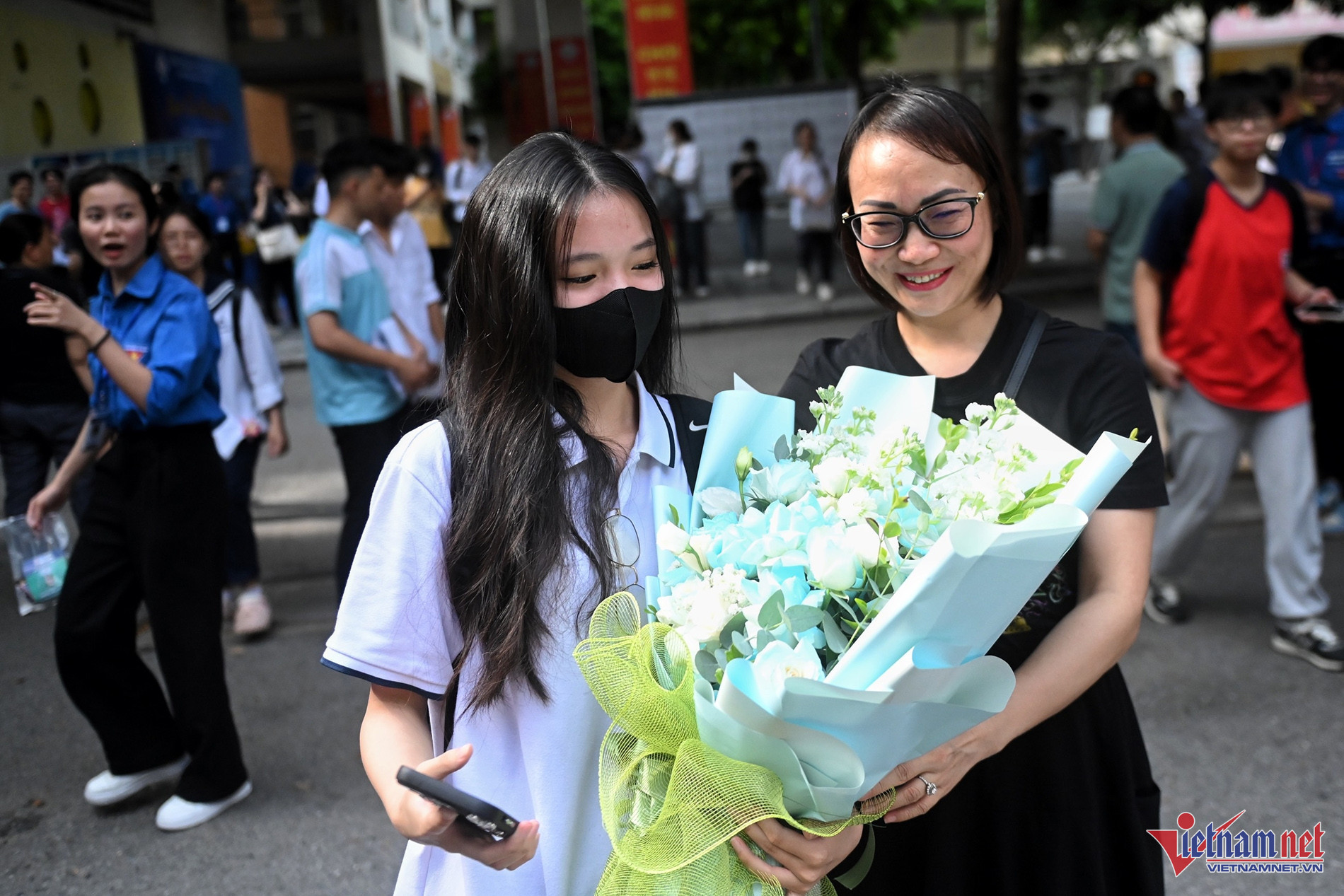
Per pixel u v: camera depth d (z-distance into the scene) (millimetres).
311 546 5930
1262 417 3852
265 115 29016
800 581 1377
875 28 26609
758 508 1508
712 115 13477
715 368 9297
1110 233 4926
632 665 1336
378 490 1467
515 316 1438
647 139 13523
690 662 1321
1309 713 3611
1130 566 1603
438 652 1452
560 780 1454
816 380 1882
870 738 1307
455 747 1483
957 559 1217
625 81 30531
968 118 1631
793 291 12570
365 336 4168
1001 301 1777
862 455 1491
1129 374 1671
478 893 1476
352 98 32906
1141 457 1634
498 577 1409
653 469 1575
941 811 1709
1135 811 1744
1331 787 3191
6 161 9992
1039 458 1484
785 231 20656
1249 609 4453
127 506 3141
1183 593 4660
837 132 13492
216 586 3262
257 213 13180
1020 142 11633
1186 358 3865
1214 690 3799
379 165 4199
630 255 1468
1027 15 24812
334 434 4258
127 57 16078
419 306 4668
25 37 13062
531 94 19844
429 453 1465
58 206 9617
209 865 3104
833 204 1800
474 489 1431
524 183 1447
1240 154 3668
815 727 1284
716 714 1278
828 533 1360
